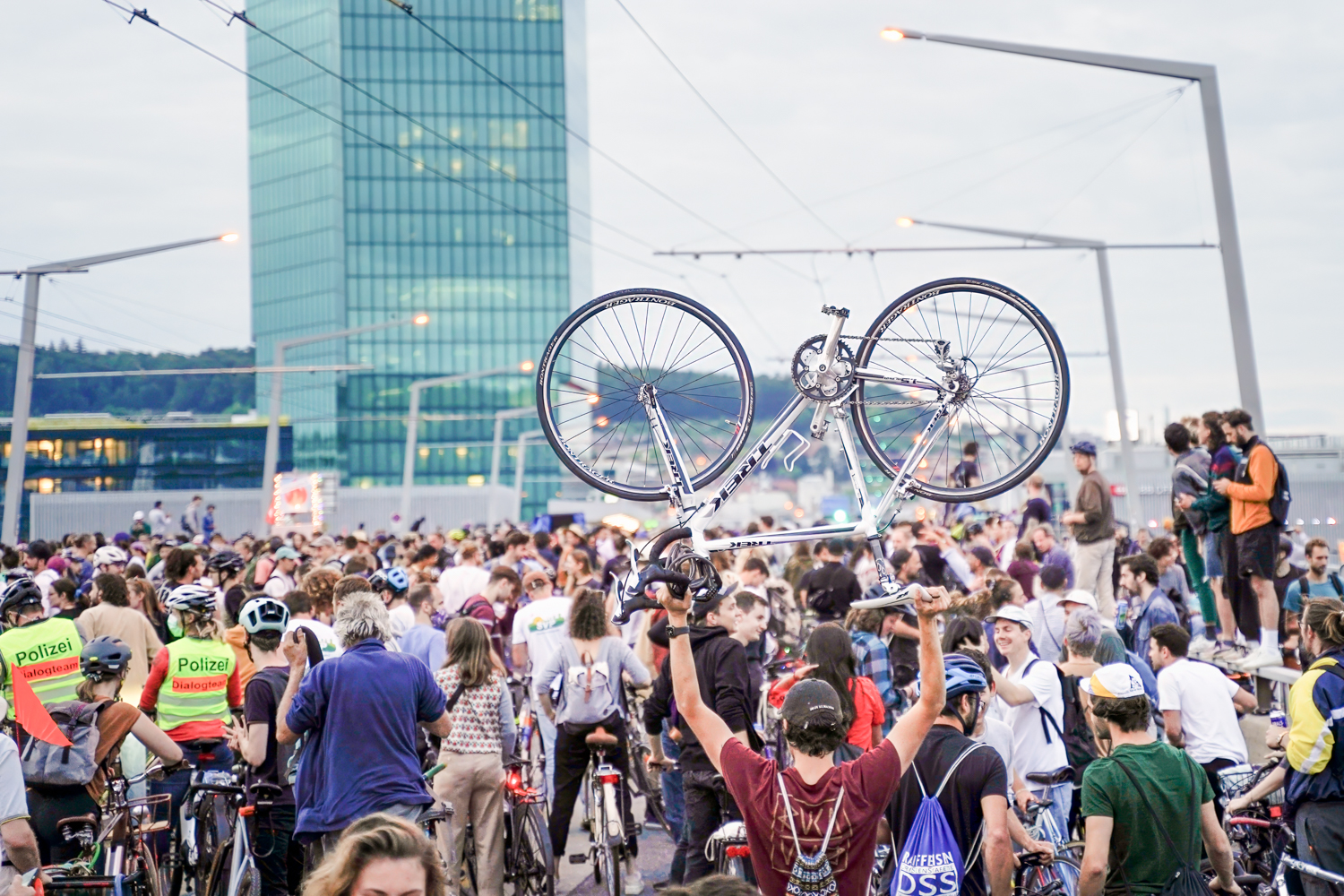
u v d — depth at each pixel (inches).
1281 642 482.9
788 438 191.8
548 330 4247.0
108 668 283.1
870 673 363.9
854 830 172.7
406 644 378.3
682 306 195.9
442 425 4205.2
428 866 135.6
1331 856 242.7
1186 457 514.6
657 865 378.6
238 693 331.3
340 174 4165.8
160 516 1706.4
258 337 4318.4
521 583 554.3
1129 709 215.0
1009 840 210.1
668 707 312.3
